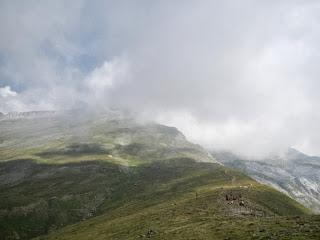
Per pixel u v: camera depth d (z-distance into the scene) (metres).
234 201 146.38
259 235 74.69
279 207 157.75
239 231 82.00
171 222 118.69
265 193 177.50
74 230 178.88
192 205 144.38
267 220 90.19
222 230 86.62
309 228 73.81
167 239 89.44
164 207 159.62
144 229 116.81
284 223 82.81
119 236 119.06
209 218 113.12
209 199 151.25
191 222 111.25
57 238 166.88
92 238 131.75
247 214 124.94
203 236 84.31
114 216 188.38
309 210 170.62
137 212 173.38
